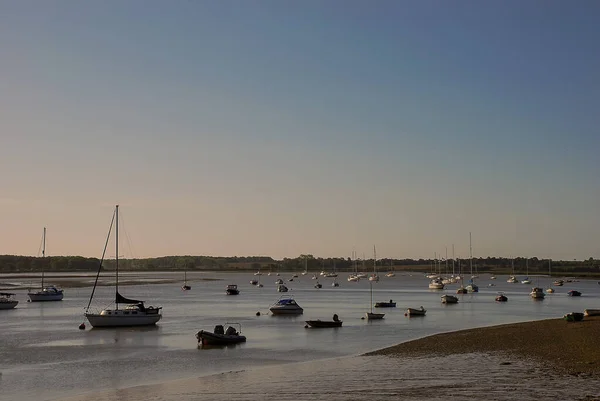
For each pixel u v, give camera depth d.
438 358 48.28
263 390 38.00
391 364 46.25
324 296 158.75
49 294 131.50
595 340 53.16
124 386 41.50
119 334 71.44
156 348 59.84
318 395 36.00
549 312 104.00
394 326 79.44
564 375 39.31
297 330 75.06
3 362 51.88
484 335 62.00
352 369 44.69
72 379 44.28
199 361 51.75
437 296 159.25
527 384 37.00
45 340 66.19
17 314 99.38
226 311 105.88
